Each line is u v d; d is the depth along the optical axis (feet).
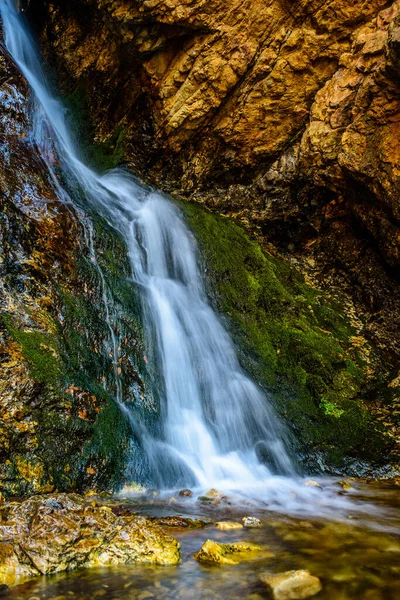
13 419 10.71
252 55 23.48
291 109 24.41
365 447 15.30
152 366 15.07
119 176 25.49
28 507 8.30
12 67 21.83
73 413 11.65
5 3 29.09
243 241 23.61
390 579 7.31
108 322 14.99
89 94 28.48
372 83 19.76
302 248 25.14
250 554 8.16
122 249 18.21
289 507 11.19
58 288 14.42
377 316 21.65
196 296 19.54
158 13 22.76
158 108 26.05
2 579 6.84
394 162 19.71
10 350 11.76
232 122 25.26
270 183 25.36
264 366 17.54
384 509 11.13
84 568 7.36
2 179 15.92
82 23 28.68
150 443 12.80
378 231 21.48
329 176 22.58
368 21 21.91
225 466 13.80
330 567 7.70
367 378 18.17
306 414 16.11
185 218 23.32
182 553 8.04
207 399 15.58
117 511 9.91
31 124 21.03
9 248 14.06
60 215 16.48
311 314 21.06
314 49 22.90
